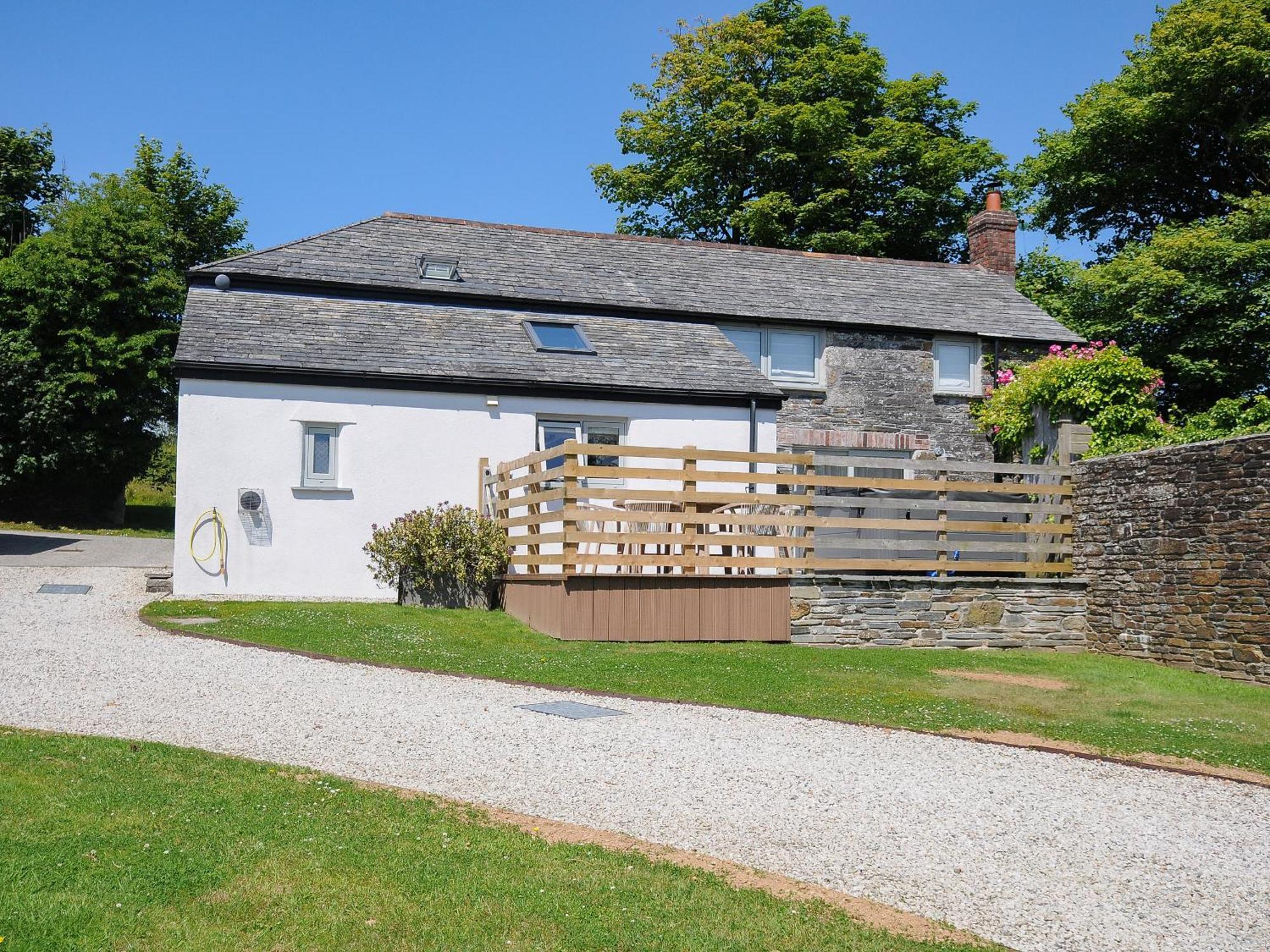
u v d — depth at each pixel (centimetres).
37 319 2705
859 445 1989
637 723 856
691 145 3191
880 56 3300
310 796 618
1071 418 1888
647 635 1273
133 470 2873
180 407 1488
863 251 3081
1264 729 955
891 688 1074
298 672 980
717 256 2227
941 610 1396
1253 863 605
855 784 719
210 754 694
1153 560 1341
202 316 1608
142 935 441
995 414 2008
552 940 460
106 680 905
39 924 440
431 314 1772
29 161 3375
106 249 2820
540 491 1430
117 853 516
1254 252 2477
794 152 3139
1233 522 1230
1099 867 587
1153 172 2923
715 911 496
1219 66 2636
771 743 816
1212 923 518
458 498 1602
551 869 533
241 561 1502
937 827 639
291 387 1533
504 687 978
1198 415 2319
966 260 3291
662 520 1300
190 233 3478
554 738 792
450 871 523
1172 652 1305
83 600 1390
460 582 1462
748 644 1300
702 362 1806
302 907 475
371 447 1565
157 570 1650
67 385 2694
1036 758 817
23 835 530
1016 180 3212
